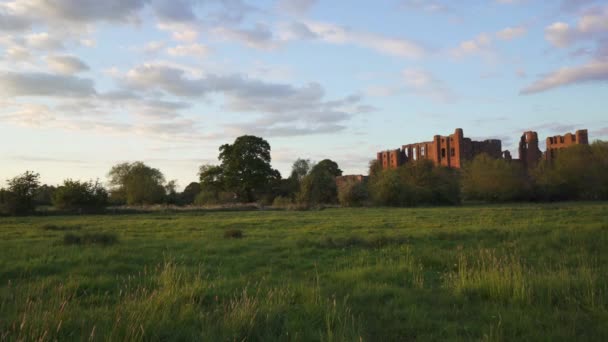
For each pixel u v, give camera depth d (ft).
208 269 38.55
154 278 32.32
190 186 396.98
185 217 141.69
